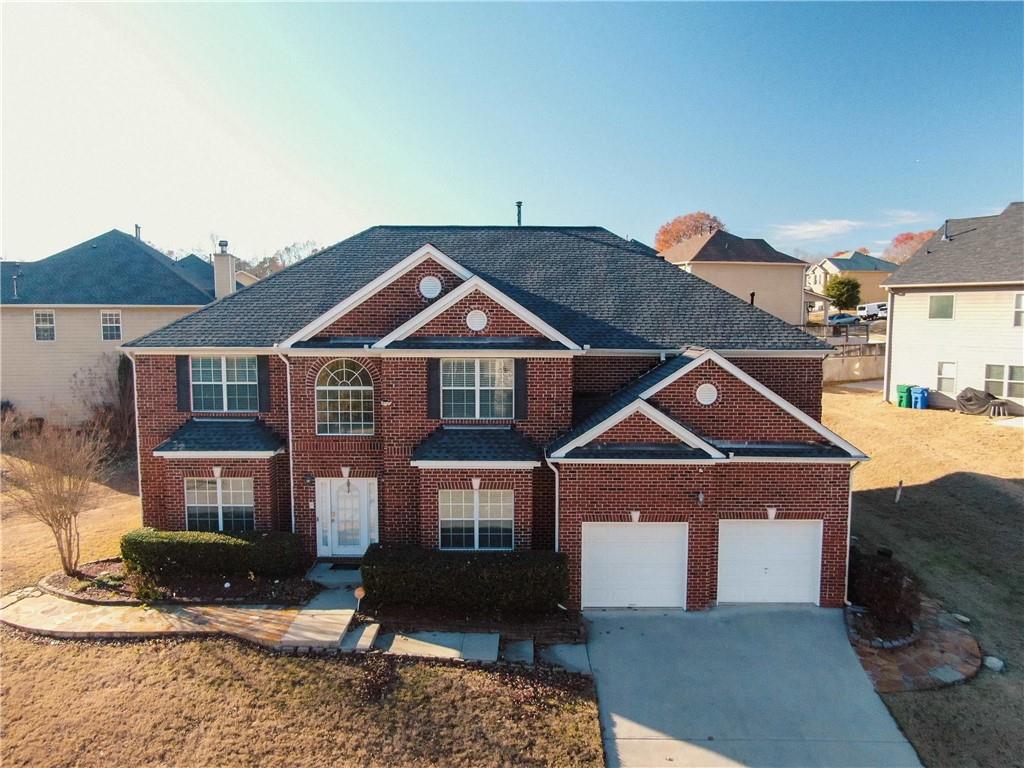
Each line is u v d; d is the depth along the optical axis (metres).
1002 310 28.72
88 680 11.30
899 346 32.81
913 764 10.07
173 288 32.44
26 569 16.14
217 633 12.74
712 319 18.20
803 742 10.53
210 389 17.34
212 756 9.62
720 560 14.99
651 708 11.33
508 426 16.09
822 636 13.67
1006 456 23.52
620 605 14.86
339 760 9.64
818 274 86.81
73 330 31.14
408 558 14.30
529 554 14.62
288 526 17.12
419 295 16.66
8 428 27.38
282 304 18.27
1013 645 13.43
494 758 9.85
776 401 15.01
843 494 14.63
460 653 12.44
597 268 20.09
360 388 16.50
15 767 9.31
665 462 14.36
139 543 15.23
